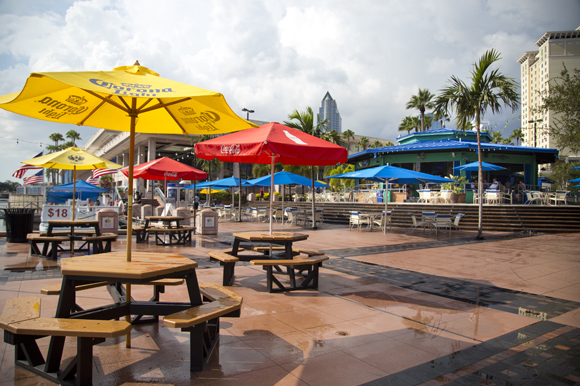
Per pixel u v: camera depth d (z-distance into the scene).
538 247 11.48
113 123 4.18
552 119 16.23
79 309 4.06
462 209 19.11
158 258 3.52
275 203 31.94
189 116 3.91
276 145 5.31
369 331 4.16
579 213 17.39
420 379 3.04
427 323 4.47
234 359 3.34
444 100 13.62
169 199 33.06
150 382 2.87
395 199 25.17
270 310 4.86
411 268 8.00
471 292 6.01
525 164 28.33
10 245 10.54
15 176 13.06
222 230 16.55
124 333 2.58
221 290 3.90
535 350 3.70
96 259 3.39
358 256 9.57
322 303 5.24
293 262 5.62
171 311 3.44
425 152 28.98
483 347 3.76
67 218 12.61
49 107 3.36
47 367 2.89
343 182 33.84
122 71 3.29
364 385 2.93
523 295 5.85
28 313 2.93
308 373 3.11
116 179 58.31
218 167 46.78
